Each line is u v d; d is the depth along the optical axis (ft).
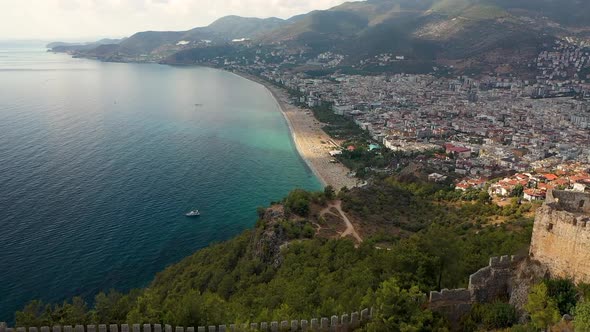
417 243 244.83
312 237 426.51
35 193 611.06
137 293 342.64
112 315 220.23
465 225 452.76
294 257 360.89
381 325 170.19
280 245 412.36
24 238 488.85
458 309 181.16
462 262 229.04
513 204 538.06
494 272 185.88
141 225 549.95
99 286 420.36
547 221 172.76
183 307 203.21
